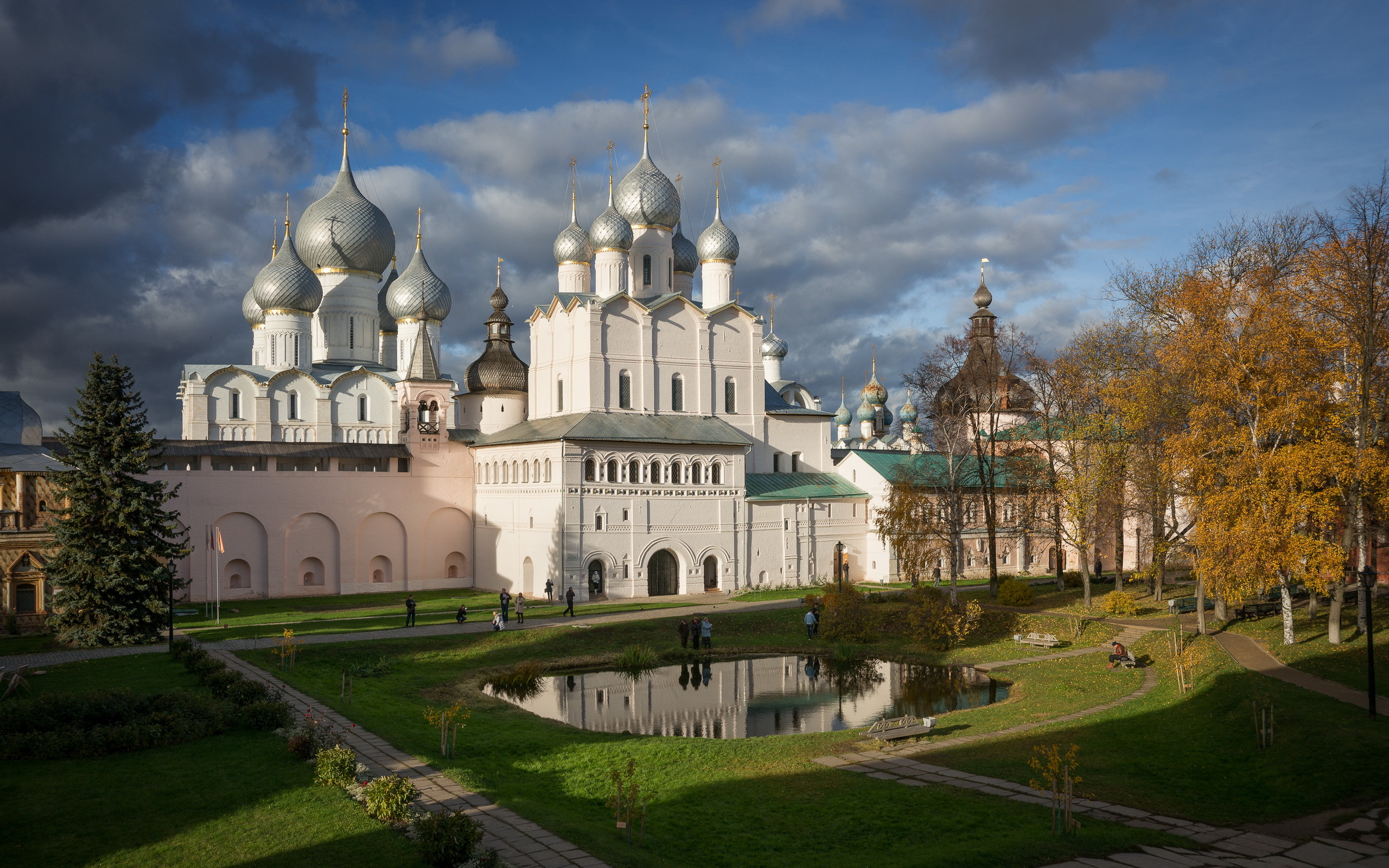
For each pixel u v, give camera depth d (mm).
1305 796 25125
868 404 126438
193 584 73062
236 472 74875
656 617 60281
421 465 82125
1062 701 39156
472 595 76875
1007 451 71625
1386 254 41219
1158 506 59062
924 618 57219
